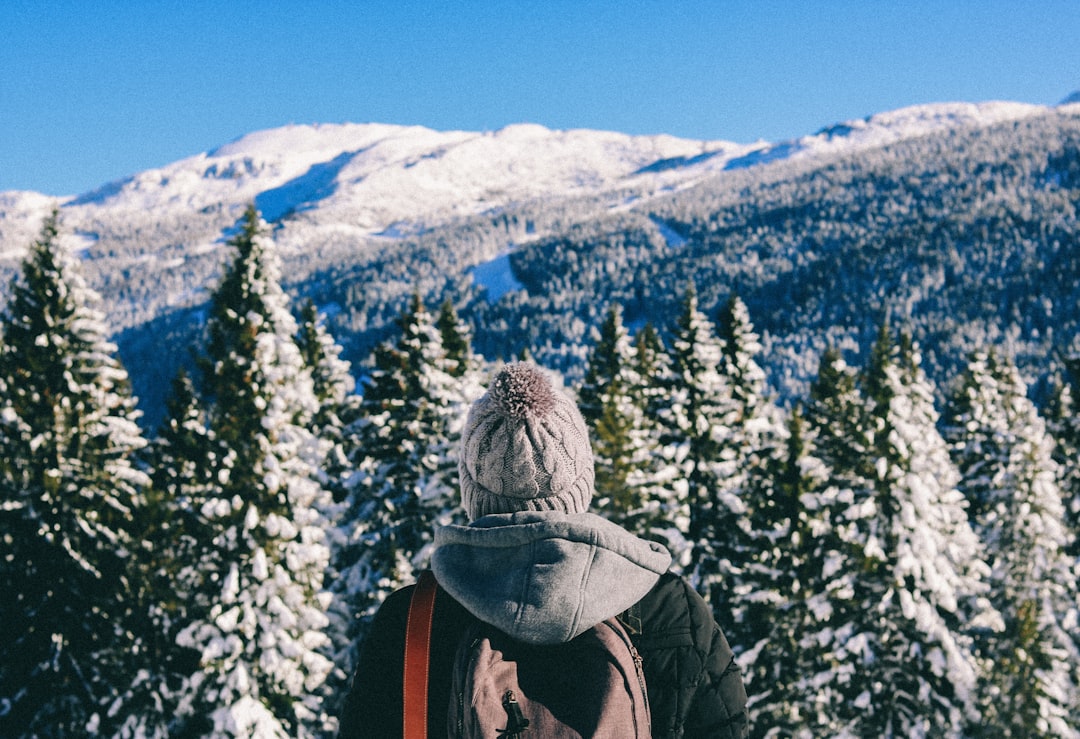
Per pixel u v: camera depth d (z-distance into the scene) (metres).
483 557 1.76
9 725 20.05
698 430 25.58
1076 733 29.23
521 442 1.81
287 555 19.72
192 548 20.20
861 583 22.02
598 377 33.25
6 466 20.22
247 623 18.97
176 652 19.89
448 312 40.41
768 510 24.80
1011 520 36.25
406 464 26.11
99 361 21.89
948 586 21.22
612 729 1.55
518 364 1.93
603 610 1.66
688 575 24.77
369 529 26.42
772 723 23.17
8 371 20.81
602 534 1.70
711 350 26.70
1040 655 27.86
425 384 26.69
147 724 19.53
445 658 1.82
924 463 22.06
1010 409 42.12
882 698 21.61
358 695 1.90
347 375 39.66
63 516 20.50
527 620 1.61
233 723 18.05
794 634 23.50
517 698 1.60
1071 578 35.34
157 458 25.31
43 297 20.81
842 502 22.00
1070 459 46.28
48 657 20.34
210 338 20.42
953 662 20.91
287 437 20.17
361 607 25.25
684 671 1.81
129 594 20.56
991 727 25.88
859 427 22.58
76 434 21.02
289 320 20.78
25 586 20.42
